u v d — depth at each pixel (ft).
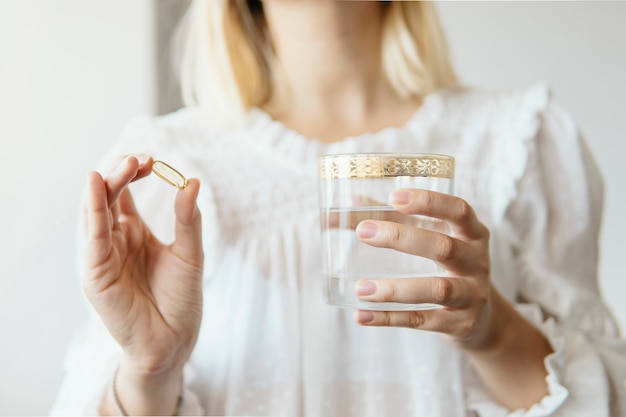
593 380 2.32
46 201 4.25
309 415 2.40
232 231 2.54
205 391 2.47
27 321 4.25
